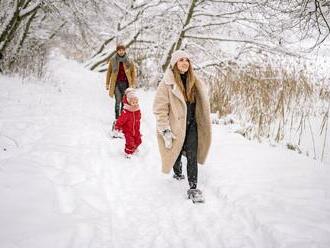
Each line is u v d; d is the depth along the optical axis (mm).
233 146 5926
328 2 6203
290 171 4809
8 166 4109
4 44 11484
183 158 5402
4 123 6207
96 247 2902
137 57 12859
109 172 4754
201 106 4027
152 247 3146
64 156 4918
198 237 3344
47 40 15570
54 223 3068
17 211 3143
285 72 8766
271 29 10977
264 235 3291
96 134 6434
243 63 11766
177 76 3936
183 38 12695
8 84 9820
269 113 7480
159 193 4270
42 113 7402
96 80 13812
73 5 12320
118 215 3672
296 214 3578
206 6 12336
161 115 3973
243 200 3918
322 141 6480
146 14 13555
